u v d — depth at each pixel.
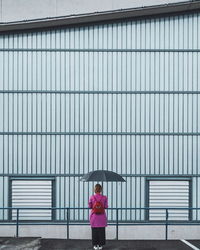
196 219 16.16
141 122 16.16
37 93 16.12
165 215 16.16
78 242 13.77
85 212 16.08
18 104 16.12
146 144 16.14
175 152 16.16
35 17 15.54
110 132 16.12
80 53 16.19
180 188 16.12
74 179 16.09
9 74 16.16
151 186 16.14
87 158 16.09
